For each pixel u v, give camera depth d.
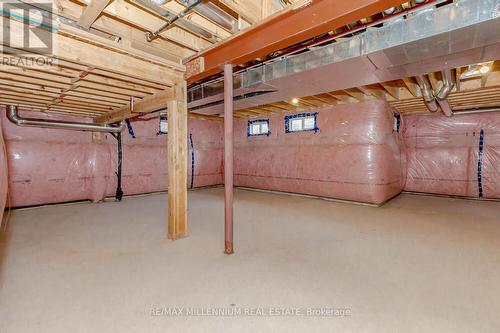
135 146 6.38
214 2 2.30
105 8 2.11
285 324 1.64
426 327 1.60
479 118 5.83
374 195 5.16
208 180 8.07
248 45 2.40
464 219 4.16
